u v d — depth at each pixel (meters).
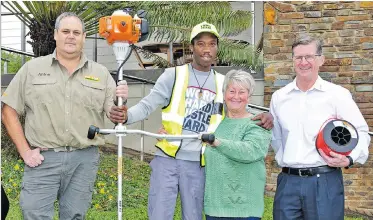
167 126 4.02
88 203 4.18
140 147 8.45
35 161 3.98
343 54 6.92
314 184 3.76
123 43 3.64
